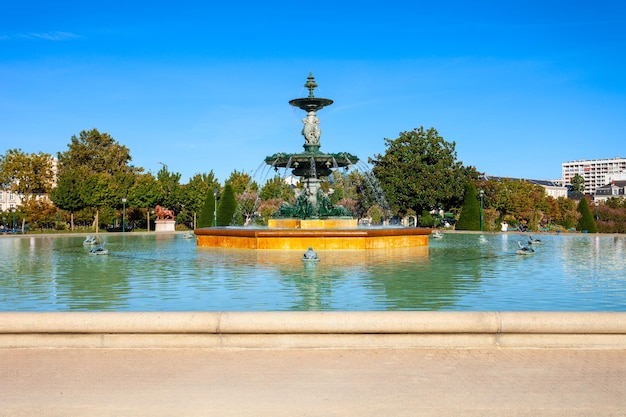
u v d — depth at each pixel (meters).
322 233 17.08
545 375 4.66
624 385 4.44
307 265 12.71
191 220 60.41
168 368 4.87
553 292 8.73
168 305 7.61
